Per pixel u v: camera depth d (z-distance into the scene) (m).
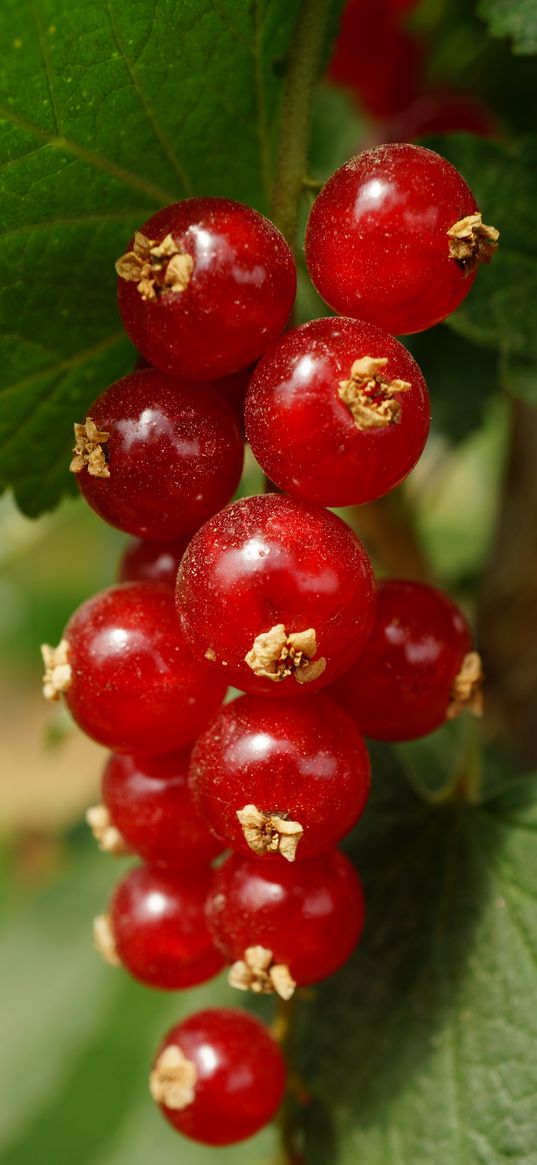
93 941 0.24
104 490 0.14
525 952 0.15
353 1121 0.15
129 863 0.25
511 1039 0.15
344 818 0.13
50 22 0.13
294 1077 0.15
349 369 0.13
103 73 0.14
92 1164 0.22
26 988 0.24
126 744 0.14
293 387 0.13
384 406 0.13
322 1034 0.15
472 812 0.15
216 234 0.13
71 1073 0.23
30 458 0.16
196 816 0.14
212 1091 0.14
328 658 0.13
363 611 0.13
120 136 0.14
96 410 0.14
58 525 0.22
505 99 0.18
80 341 0.15
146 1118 0.22
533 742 0.19
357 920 0.14
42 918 0.25
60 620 0.31
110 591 0.14
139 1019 0.23
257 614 0.13
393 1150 0.15
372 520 0.18
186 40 0.14
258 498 0.13
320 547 0.13
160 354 0.13
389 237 0.13
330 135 0.20
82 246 0.14
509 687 0.19
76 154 0.14
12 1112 0.23
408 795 0.16
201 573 0.13
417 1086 0.15
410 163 0.13
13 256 0.14
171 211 0.13
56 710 0.18
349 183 0.13
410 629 0.14
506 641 0.19
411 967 0.15
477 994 0.15
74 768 0.31
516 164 0.15
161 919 0.15
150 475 0.14
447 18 0.18
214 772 0.13
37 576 0.30
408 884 0.15
